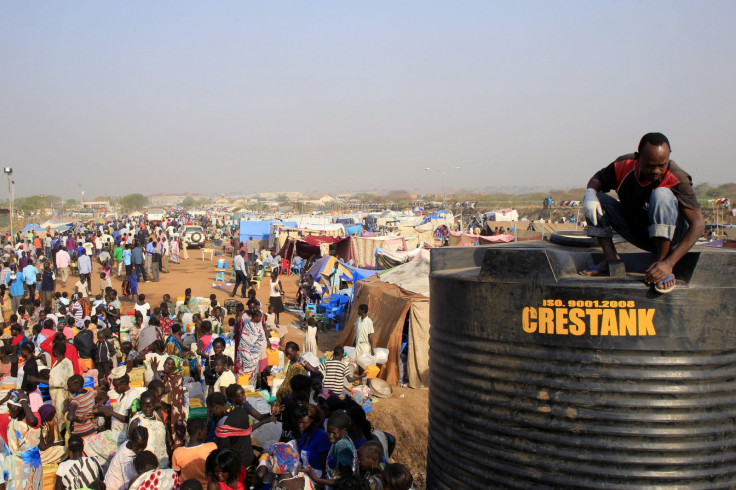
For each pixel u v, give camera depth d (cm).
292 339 1708
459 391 404
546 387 363
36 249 3753
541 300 364
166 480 541
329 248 3341
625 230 399
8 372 1076
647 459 346
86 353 1130
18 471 633
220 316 1449
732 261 352
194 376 1088
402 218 5397
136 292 2456
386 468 453
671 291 344
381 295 1439
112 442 733
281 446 571
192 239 4853
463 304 400
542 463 364
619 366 350
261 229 4556
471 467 395
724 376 352
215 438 702
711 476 349
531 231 3916
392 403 1184
